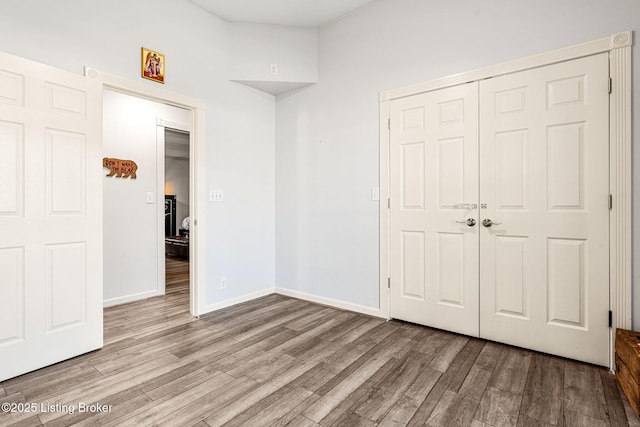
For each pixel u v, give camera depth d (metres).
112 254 3.41
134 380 1.88
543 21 2.19
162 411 1.60
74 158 2.15
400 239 2.87
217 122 3.20
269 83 3.44
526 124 2.26
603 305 2.02
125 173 3.52
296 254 3.66
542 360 2.13
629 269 1.95
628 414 1.57
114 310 3.22
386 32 2.93
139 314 3.09
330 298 3.36
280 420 1.54
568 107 2.11
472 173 2.48
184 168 8.96
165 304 3.44
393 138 2.89
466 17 2.50
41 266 2.00
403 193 2.84
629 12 1.93
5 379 1.86
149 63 2.63
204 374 1.96
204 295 3.09
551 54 2.16
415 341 2.44
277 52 3.38
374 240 3.03
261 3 3.00
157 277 3.80
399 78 2.85
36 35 2.03
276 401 1.68
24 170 1.92
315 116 3.47
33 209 1.97
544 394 1.74
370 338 2.50
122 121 3.53
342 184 3.25
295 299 3.62
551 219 2.18
